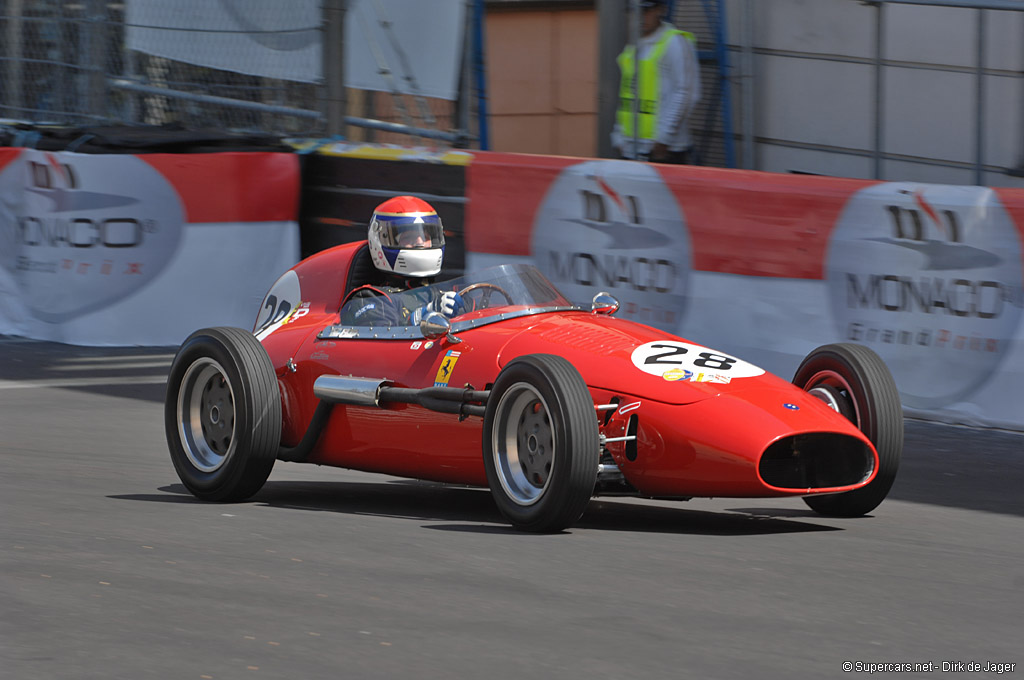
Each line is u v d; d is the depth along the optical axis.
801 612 14.65
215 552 17.58
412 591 15.38
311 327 23.69
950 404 30.36
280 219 42.41
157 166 40.81
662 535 19.16
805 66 43.56
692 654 12.95
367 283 23.95
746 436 18.41
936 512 22.14
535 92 56.00
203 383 22.67
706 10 43.78
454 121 43.56
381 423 21.77
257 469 21.72
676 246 34.09
